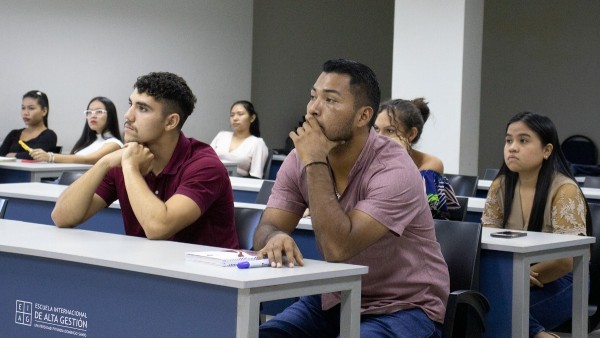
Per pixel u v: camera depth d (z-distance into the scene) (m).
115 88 9.93
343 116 2.55
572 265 3.46
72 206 3.00
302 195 2.76
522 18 12.41
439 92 8.16
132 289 2.28
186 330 2.16
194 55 10.65
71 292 2.40
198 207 2.93
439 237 3.05
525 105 12.41
